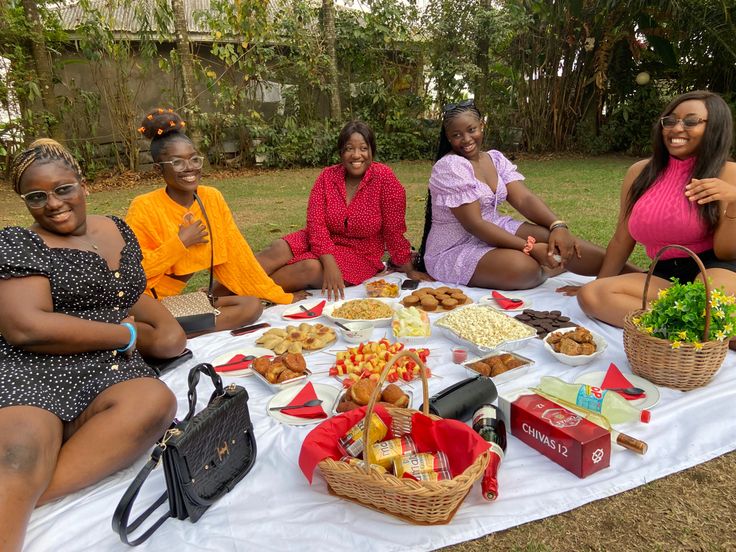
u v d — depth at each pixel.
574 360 2.88
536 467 2.18
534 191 8.45
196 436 1.93
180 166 3.39
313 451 1.98
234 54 11.29
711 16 9.70
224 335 3.50
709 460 2.22
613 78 11.84
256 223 7.13
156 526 1.89
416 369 2.81
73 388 2.20
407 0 12.45
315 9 11.99
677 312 2.55
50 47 10.46
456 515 1.94
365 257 4.51
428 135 12.95
